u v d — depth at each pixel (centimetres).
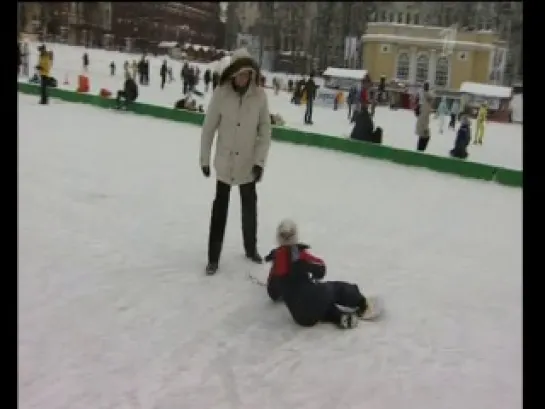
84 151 1148
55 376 368
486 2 7700
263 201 864
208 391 365
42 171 941
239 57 523
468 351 441
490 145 2089
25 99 1989
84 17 7844
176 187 903
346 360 415
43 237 626
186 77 2825
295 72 6738
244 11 8644
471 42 5250
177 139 1416
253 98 536
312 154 1377
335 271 592
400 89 4659
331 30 7700
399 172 1245
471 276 611
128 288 512
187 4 9156
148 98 2602
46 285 504
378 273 598
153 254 603
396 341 449
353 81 3959
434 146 1845
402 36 5353
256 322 464
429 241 732
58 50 4981
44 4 7281
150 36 8381
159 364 393
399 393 378
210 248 557
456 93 4178
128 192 851
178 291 514
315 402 362
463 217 880
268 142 557
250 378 383
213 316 470
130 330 438
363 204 902
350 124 2142
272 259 471
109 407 341
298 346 430
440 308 520
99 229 671
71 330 430
